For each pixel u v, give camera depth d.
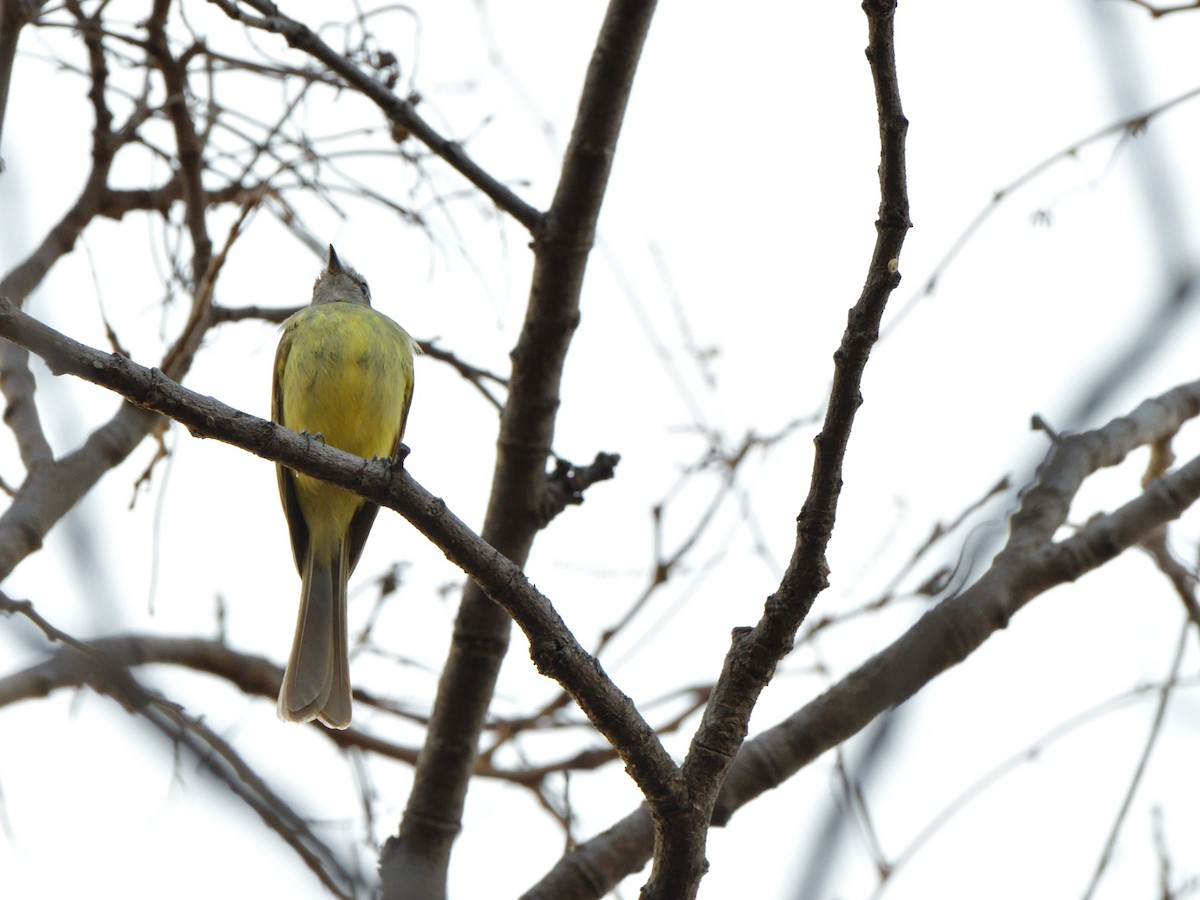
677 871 6.75
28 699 10.38
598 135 9.86
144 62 11.45
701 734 6.84
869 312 6.30
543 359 9.98
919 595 9.84
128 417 9.80
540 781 12.43
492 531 10.17
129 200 11.77
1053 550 8.32
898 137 6.11
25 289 10.05
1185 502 8.40
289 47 9.58
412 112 9.80
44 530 9.03
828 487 6.54
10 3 9.07
